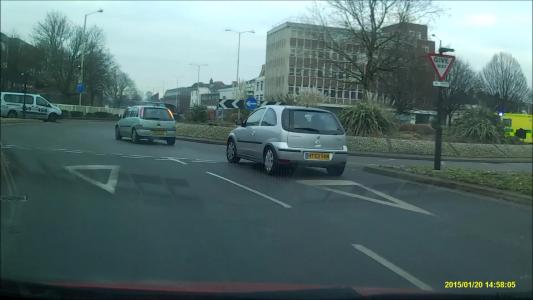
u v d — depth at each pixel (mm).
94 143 19562
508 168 19562
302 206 8758
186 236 6539
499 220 8023
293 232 6980
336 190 10555
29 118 37469
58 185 9586
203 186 10320
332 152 12438
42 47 69062
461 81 70750
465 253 6270
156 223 7125
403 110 56875
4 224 6711
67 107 60719
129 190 9445
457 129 30203
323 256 5945
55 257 5473
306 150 12188
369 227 7449
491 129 29359
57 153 14844
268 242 6438
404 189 10867
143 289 4609
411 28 35781
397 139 25328
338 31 35594
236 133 14531
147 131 20938
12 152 14273
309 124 12430
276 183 11164
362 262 5781
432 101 63062
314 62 40375
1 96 36938
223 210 8141
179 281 4898
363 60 36875
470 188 10570
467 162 23016
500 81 79000
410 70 38875
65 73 72125
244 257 5781
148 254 5727
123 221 7148
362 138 24484
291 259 5781
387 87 51125
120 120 22719
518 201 9438
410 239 6844
